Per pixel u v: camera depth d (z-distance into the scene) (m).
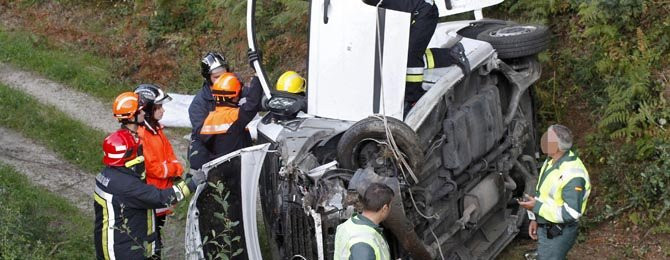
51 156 9.19
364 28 6.12
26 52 11.93
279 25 10.80
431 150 6.07
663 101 7.55
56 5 13.22
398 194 5.39
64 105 10.48
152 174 6.28
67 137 9.52
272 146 6.14
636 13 8.14
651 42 8.12
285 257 5.97
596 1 8.20
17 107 10.24
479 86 6.91
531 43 7.07
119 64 11.38
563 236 5.95
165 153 6.40
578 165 5.84
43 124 9.82
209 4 11.88
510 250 7.11
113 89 10.89
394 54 6.11
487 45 6.98
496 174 6.77
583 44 8.61
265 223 6.39
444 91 6.21
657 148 7.23
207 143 7.10
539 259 6.09
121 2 12.77
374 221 4.86
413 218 5.86
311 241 5.73
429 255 5.79
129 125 6.10
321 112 6.30
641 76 7.70
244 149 5.85
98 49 11.95
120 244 6.10
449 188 6.17
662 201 6.98
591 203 7.36
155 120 6.36
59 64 11.45
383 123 5.60
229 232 6.01
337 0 6.18
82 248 7.19
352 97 6.19
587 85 8.32
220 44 11.28
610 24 8.33
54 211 7.94
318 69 6.29
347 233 4.83
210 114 7.04
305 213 5.60
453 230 6.27
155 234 6.30
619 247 6.88
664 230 6.80
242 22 10.91
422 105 6.03
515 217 7.03
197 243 5.82
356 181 5.39
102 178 6.08
